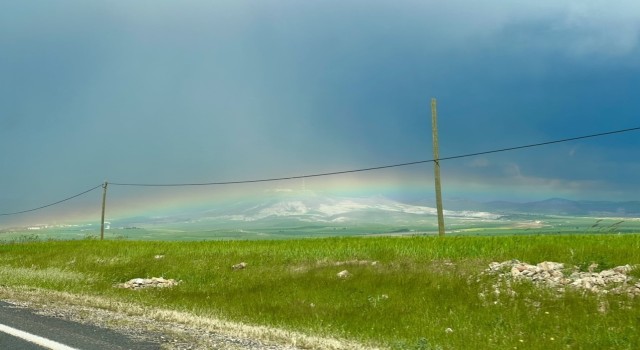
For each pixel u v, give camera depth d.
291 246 31.47
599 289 15.13
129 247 36.62
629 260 18.36
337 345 10.03
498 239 27.12
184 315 13.17
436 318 14.31
